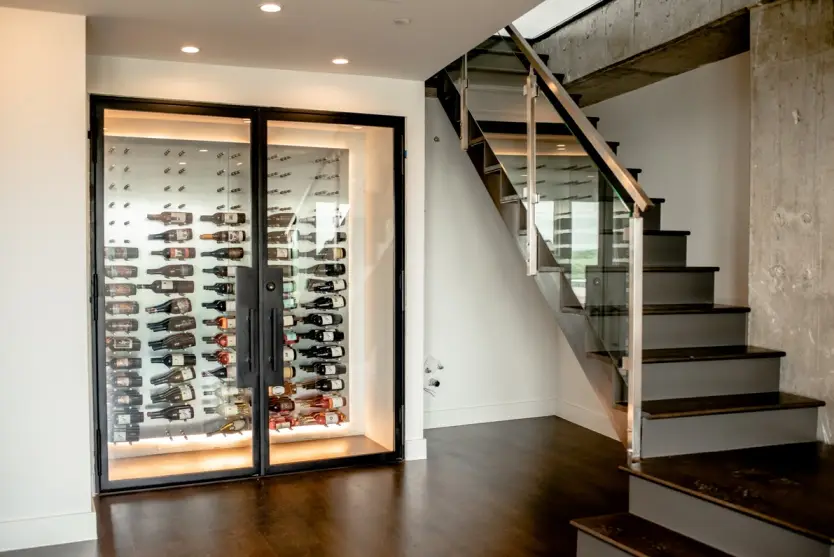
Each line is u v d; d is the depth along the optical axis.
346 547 3.41
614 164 3.54
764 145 4.01
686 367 3.75
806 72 3.75
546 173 4.25
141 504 4.02
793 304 3.86
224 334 4.67
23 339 3.51
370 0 3.34
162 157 4.47
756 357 3.85
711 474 3.17
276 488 4.29
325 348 5.00
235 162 4.56
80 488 3.60
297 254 4.83
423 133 4.94
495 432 5.69
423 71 4.65
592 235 3.84
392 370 4.90
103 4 3.40
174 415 4.62
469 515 3.83
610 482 4.39
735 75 4.67
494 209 6.05
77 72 3.57
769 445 3.66
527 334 6.21
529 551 3.36
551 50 5.77
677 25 4.41
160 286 4.51
